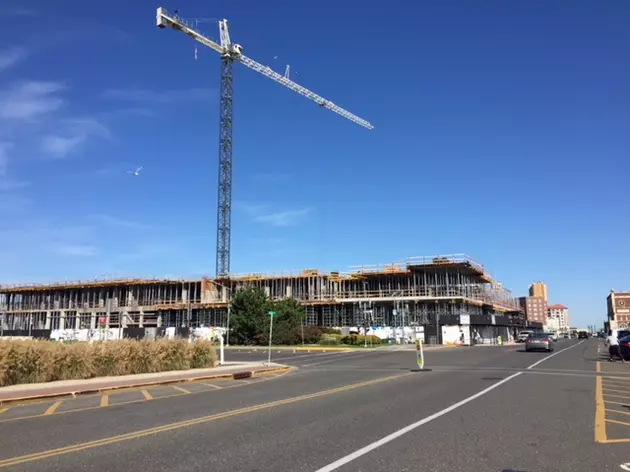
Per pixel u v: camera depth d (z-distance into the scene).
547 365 26.48
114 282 87.50
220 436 9.21
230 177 97.00
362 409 12.20
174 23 88.75
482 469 7.04
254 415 11.50
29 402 14.72
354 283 78.75
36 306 95.81
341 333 66.75
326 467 7.11
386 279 76.69
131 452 8.09
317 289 80.00
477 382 18.27
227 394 15.78
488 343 69.81
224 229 95.44
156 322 85.62
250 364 28.28
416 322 68.06
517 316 104.06
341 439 8.87
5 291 96.12
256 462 7.40
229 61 98.06
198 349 25.97
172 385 18.98
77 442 8.89
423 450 8.05
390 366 26.97
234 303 61.84
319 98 105.06
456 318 64.94
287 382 19.38
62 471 7.04
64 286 91.44
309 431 9.59
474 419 10.76
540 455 7.78
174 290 87.06
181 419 11.12
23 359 18.67
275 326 59.56
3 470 7.11
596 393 15.13
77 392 16.14
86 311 89.12
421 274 74.12
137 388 18.08
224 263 94.19
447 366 26.28
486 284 87.94
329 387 17.20
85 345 21.47
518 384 17.58
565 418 10.91
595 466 7.22
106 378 20.31
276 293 81.88
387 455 7.75
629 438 8.97
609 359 31.34
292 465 7.23
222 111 97.88
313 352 44.91
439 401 13.45
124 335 71.75
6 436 9.55
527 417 11.01
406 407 12.44
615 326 158.50
